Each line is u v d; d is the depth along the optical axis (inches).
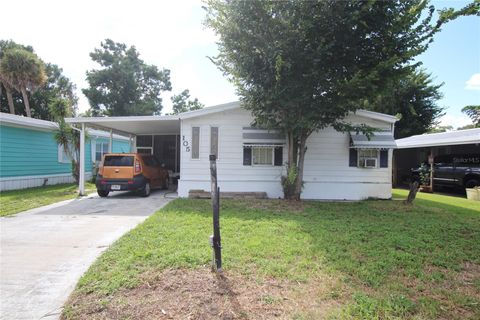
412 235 228.8
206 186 445.7
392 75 332.5
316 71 323.0
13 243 219.5
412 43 327.3
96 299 129.9
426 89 970.1
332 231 234.7
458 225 263.6
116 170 436.1
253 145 427.5
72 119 455.8
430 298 132.0
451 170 575.8
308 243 201.2
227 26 333.7
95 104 1198.9
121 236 225.6
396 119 435.2
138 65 1300.4
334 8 308.8
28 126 556.7
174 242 199.6
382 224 263.0
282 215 295.4
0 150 507.2
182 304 124.0
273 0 313.1
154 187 508.1
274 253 180.1
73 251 202.1
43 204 385.1
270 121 371.9
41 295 141.0
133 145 706.8
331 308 121.7
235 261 166.4
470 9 289.6
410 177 706.8
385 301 126.1
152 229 235.3
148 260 168.6
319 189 443.5
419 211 337.4
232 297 129.5
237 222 259.0
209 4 339.9
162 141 698.2
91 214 323.0
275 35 324.2
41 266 176.1
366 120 440.1
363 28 319.3
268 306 122.9
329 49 327.0
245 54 333.1
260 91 343.9
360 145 423.8
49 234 242.8
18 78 854.5
